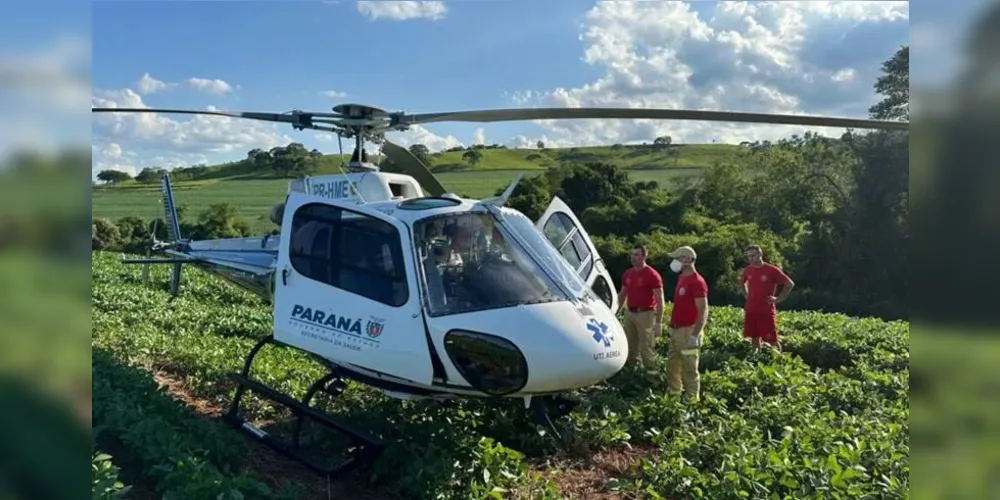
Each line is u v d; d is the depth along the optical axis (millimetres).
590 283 8945
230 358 10406
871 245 33250
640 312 9789
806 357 13672
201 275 25516
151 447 5516
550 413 7547
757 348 11570
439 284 6152
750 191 41188
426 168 8172
